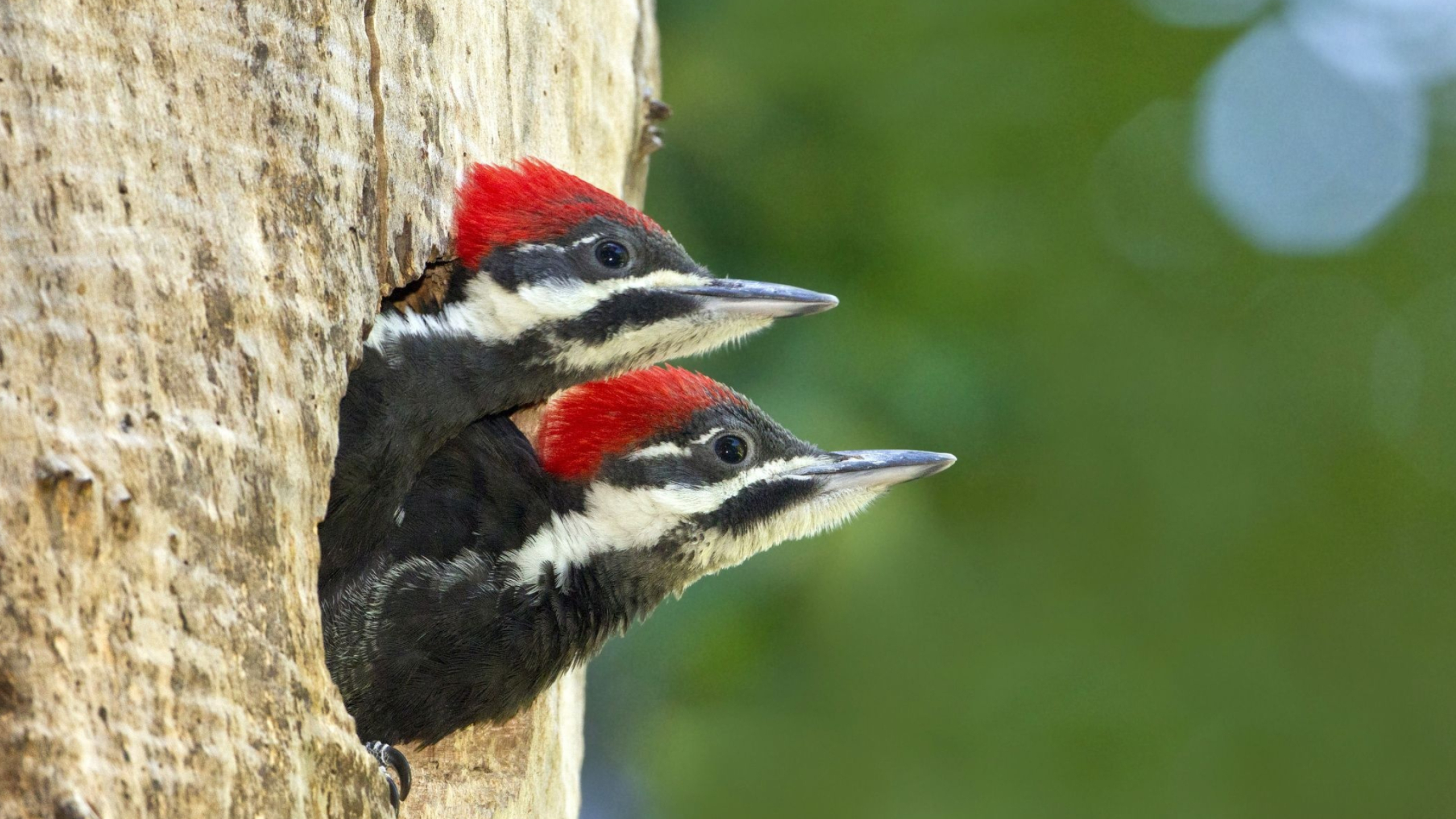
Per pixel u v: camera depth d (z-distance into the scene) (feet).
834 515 27.37
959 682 51.34
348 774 18.57
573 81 28.32
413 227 22.39
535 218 25.18
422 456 23.43
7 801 16.01
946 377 43.62
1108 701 53.88
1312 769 57.26
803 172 44.29
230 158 19.49
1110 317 56.03
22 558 16.62
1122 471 55.47
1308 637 58.95
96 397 17.63
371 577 22.81
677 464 26.32
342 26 21.07
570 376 25.95
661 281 26.08
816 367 41.81
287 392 19.24
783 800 47.16
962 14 50.16
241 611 18.02
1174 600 56.54
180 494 17.89
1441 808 58.03
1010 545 53.42
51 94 18.22
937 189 48.21
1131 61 57.41
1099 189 55.67
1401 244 63.26
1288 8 58.80
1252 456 58.49
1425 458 61.16
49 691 16.40
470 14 24.41
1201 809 54.80
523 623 23.99
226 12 19.83
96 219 18.17
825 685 48.60
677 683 42.37
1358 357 61.31
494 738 25.21
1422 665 59.41
